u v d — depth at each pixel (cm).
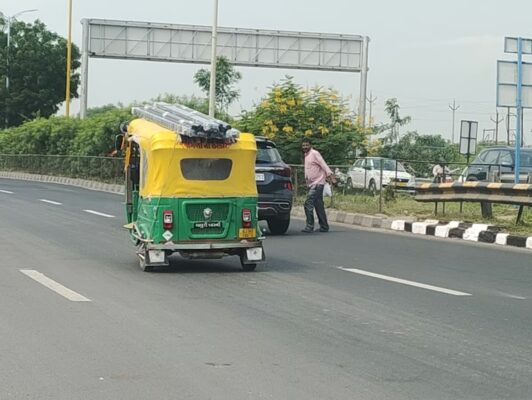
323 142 2812
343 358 778
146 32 4869
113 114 4359
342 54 4988
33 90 6775
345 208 2394
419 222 2028
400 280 1240
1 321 912
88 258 1427
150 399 646
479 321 952
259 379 704
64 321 916
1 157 5662
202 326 903
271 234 1927
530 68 2189
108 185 3866
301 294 1110
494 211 2188
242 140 1308
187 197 1285
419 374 727
